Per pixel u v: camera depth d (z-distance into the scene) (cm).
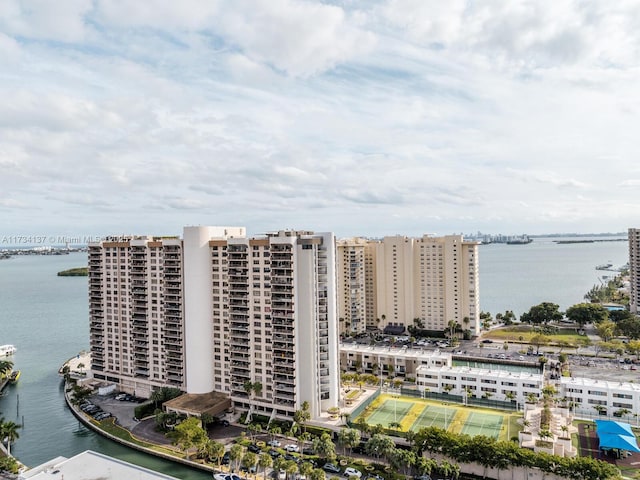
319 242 14450
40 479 10212
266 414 14762
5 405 17550
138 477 10288
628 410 14462
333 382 14612
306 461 11950
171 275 16525
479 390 16300
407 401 15788
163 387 16512
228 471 12025
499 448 11069
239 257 15175
